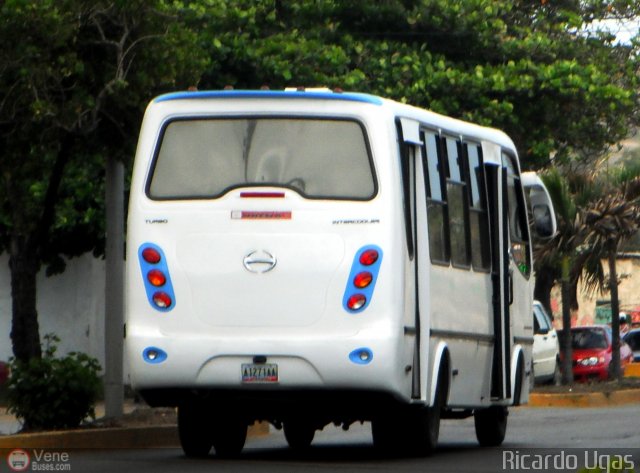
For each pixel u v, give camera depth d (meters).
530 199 45.88
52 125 42.03
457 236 38.28
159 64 42.50
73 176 65.56
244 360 33.41
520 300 44.25
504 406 43.09
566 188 74.25
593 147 80.50
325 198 33.69
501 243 41.91
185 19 64.31
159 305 33.91
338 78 69.44
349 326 33.22
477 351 39.56
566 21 82.94
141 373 33.88
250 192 33.84
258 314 33.47
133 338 33.94
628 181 77.00
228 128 34.41
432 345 35.62
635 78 83.88
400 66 72.88
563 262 75.94
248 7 71.75
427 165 36.28
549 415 59.00
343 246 33.44
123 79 41.44
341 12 74.94
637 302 147.88
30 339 44.25
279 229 33.62
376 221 33.44
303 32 73.56
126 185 63.03
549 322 85.81
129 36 42.38
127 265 34.47
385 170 33.69
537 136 77.06
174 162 34.47
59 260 69.94
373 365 32.97
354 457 37.38
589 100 75.88
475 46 76.69
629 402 69.44
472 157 40.28
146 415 48.47
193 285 33.75
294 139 34.16
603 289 83.88
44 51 40.78
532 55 78.06
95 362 43.34
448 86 72.94
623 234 77.38
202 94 34.53
